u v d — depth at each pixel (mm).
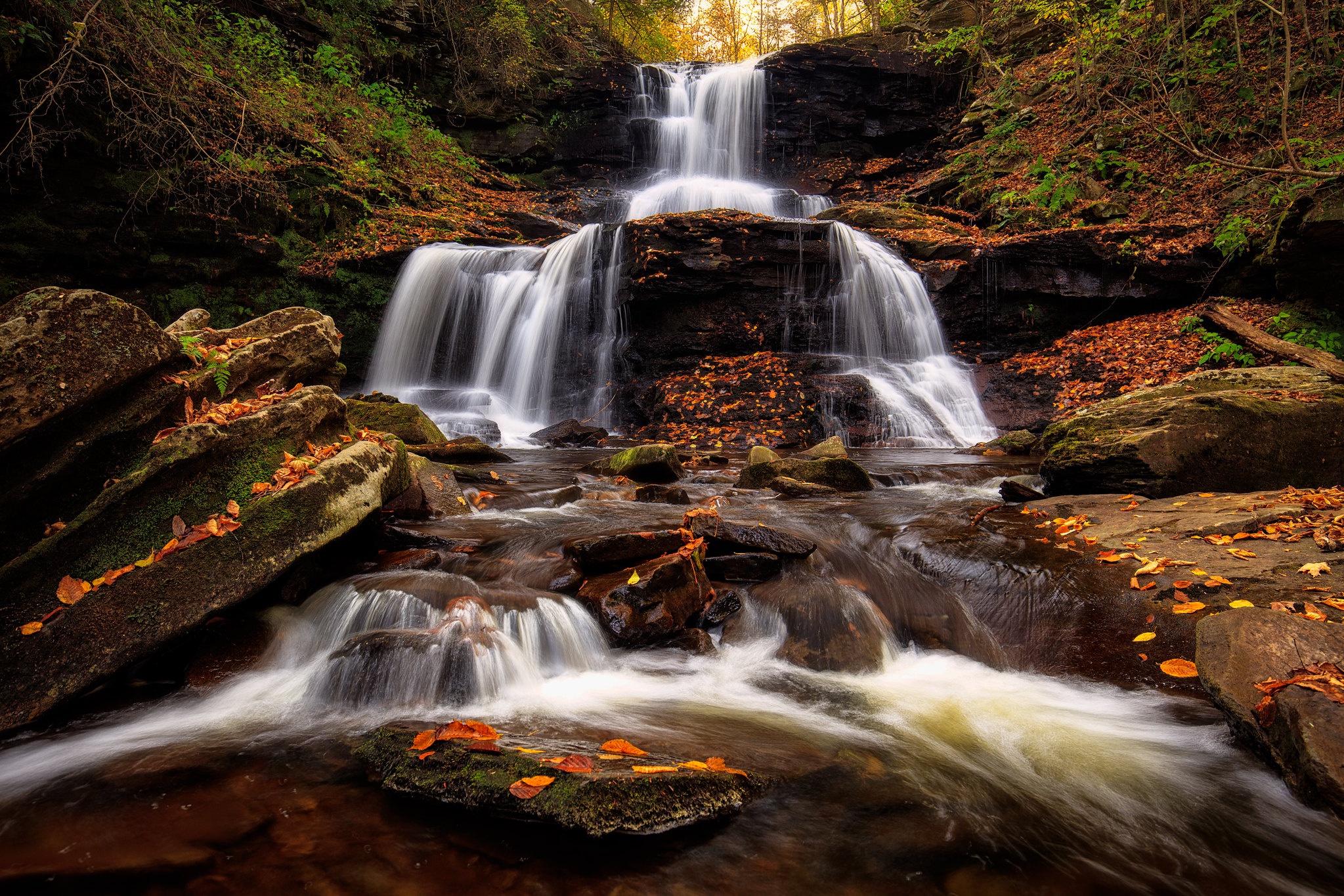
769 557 4996
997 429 11953
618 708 3570
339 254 13891
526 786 2516
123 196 11336
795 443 11508
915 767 3090
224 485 4078
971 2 23188
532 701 3611
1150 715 3557
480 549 5117
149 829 2498
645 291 13523
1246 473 6133
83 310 3625
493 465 9141
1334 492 5395
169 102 11891
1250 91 14586
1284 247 10781
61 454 3672
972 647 4367
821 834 2570
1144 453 6031
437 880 2238
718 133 23797
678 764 2787
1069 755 3230
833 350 14188
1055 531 5445
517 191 21031
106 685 3543
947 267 14023
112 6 11484
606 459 8477
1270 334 11016
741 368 13312
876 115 23281
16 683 3234
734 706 3674
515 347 14500
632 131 22859
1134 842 2613
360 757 2959
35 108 9477
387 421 8844
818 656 4215
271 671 3842
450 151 19656
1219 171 14219
